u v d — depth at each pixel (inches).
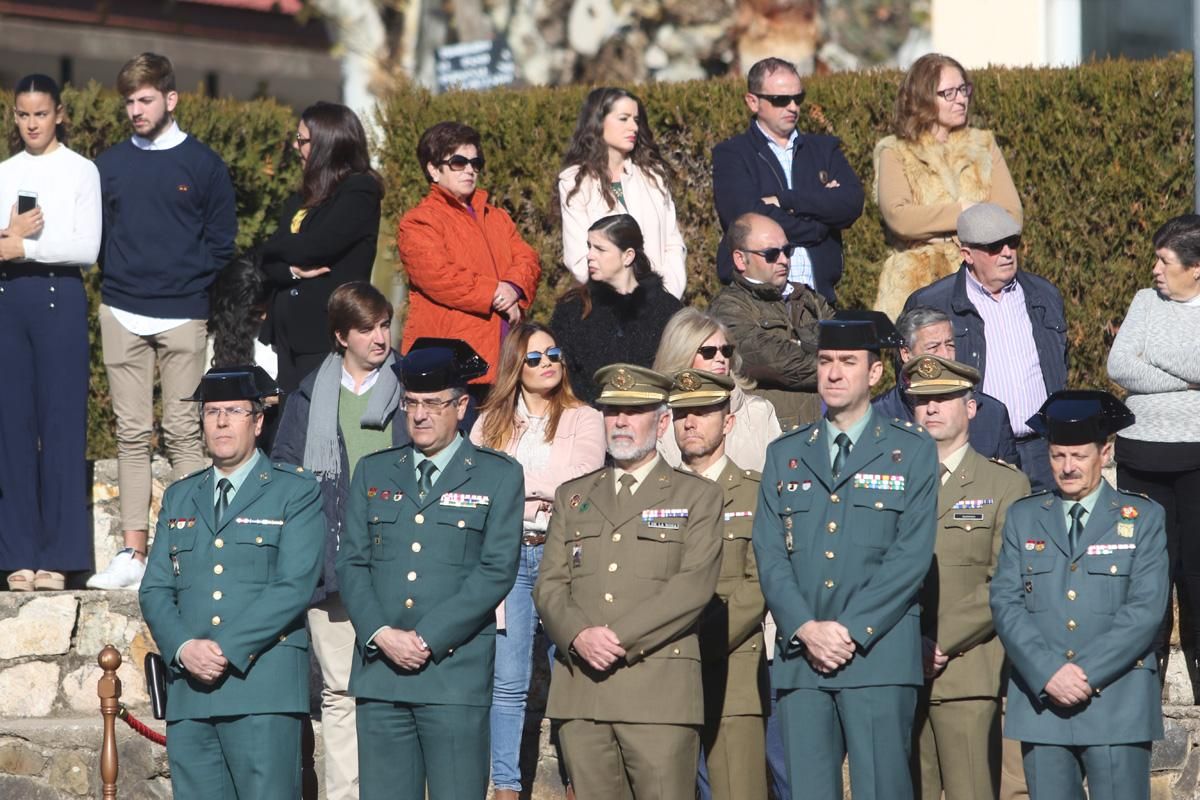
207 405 896.3
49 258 1122.0
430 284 1069.8
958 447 917.8
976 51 1697.8
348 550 897.5
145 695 1138.0
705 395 902.4
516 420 994.7
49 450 1144.8
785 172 1123.3
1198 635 1046.4
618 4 1745.8
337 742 981.2
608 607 859.4
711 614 905.5
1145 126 1232.8
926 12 1708.9
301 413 998.4
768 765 965.8
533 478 975.6
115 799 960.9
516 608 976.9
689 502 868.0
